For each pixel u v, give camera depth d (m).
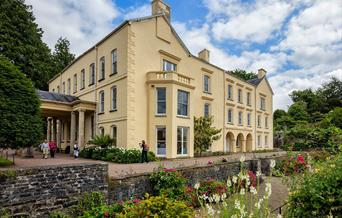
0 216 5.99
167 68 19.97
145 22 18.34
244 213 3.68
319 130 18.70
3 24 26.58
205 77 24.38
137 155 15.15
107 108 19.02
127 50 17.02
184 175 10.45
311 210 3.81
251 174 11.43
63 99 21.41
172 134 17.12
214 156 21.42
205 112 23.89
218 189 9.84
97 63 20.84
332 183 3.78
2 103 9.36
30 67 29.06
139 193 8.97
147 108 17.86
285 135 32.69
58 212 6.93
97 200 7.68
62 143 26.22
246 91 31.09
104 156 15.92
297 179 5.63
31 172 6.62
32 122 10.23
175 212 5.41
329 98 54.81
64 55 45.19
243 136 29.59
